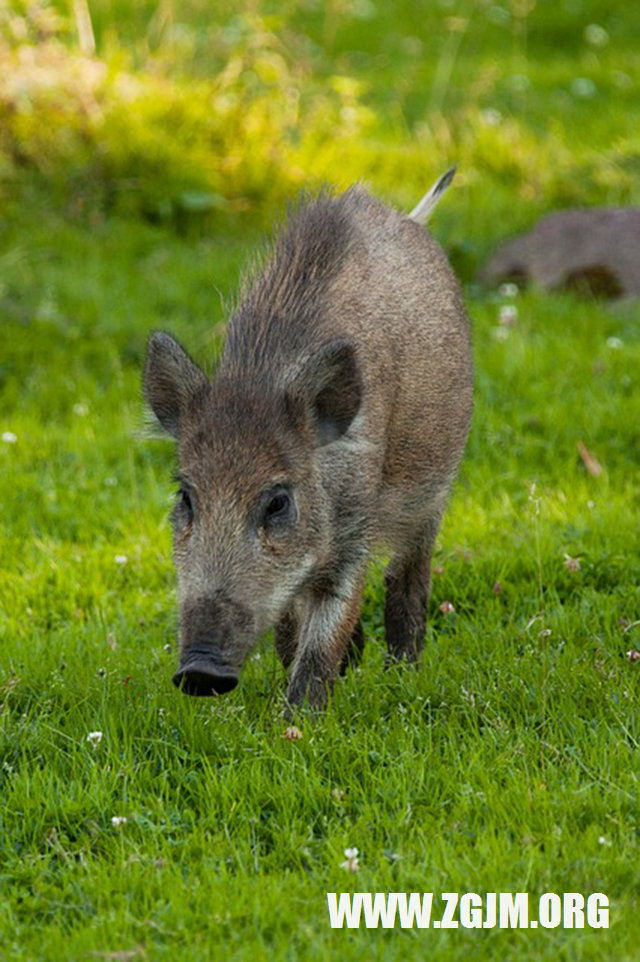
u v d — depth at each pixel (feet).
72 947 23.04
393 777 27.81
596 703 30.99
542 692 30.99
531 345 56.59
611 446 48.60
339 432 29.86
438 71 99.09
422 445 34.37
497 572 39.58
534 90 100.32
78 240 67.82
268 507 28.37
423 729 30.22
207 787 27.86
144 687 32.19
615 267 63.57
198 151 75.56
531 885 24.39
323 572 30.96
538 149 84.28
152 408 30.83
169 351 30.37
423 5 125.49
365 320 32.27
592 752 28.53
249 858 25.81
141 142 73.61
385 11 123.54
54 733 30.17
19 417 52.34
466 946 22.85
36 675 33.32
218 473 28.32
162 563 42.06
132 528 44.45
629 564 39.29
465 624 36.37
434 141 83.15
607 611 36.50
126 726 30.42
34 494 46.88
